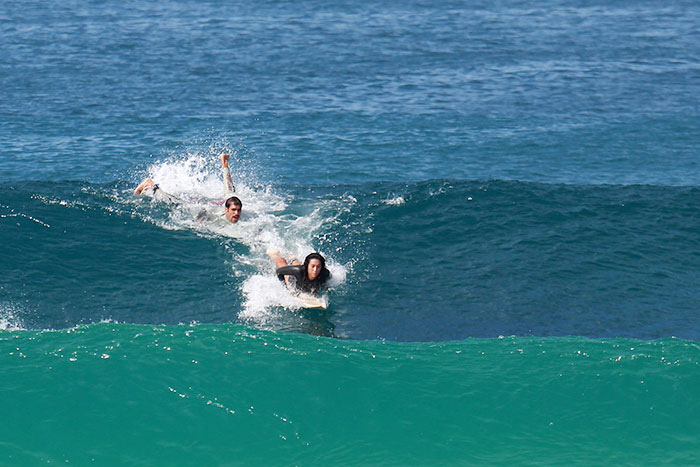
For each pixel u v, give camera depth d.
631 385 46.78
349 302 59.81
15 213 70.06
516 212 75.06
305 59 159.75
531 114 124.25
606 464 40.22
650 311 58.50
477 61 161.88
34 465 39.12
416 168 98.25
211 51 165.88
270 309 58.62
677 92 139.25
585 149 107.62
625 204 77.50
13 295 58.16
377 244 69.19
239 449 41.22
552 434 42.88
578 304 59.53
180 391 45.25
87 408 43.38
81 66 148.12
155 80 139.12
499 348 51.84
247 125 113.94
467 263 66.06
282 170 95.06
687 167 100.88
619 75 151.62
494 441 42.28
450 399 45.72
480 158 102.94
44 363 47.16
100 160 96.38
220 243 68.94
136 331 51.84
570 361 49.62
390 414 44.38
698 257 67.56
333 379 47.25
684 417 44.22
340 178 93.25
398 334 54.81
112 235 68.81
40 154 97.81
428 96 133.62
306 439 42.22
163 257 65.81
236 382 46.38
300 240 69.50
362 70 151.12
